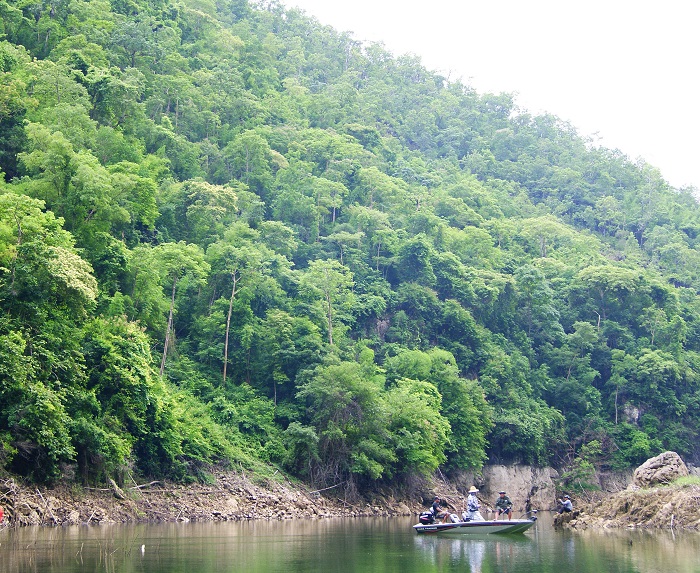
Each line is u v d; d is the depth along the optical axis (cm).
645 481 5906
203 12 16688
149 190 7962
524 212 18450
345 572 2973
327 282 9381
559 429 10775
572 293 13262
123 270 7106
